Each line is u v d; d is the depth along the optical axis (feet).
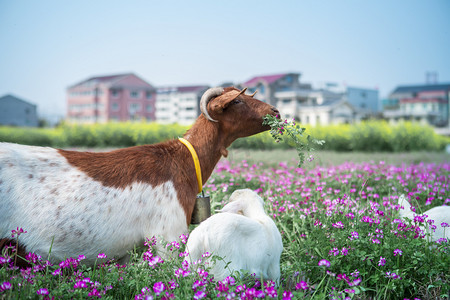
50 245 11.89
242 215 12.48
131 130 86.89
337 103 212.23
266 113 14.16
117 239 12.46
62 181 12.19
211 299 10.32
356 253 13.06
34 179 12.01
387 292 12.48
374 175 27.25
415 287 12.52
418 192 21.48
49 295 10.11
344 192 23.12
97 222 12.17
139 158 13.12
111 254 12.66
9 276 10.89
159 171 13.10
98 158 12.94
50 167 12.35
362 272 12.76
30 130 97.81
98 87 253.24
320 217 16.40
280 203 19.13
